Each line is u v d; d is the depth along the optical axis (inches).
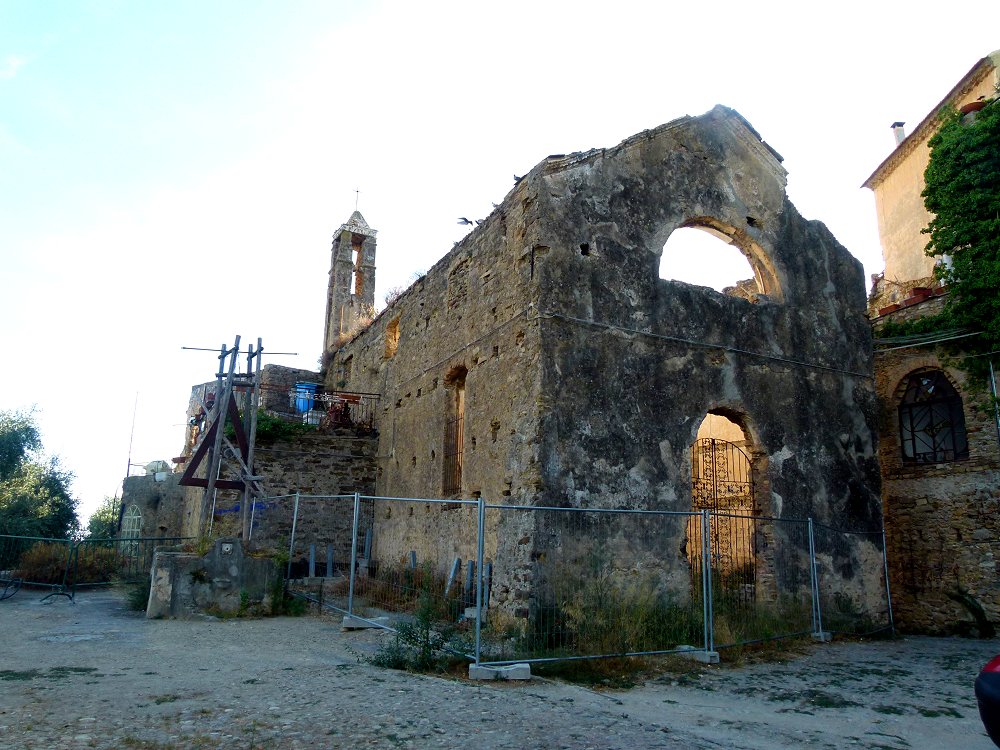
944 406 571.5
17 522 981.8
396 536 661.9
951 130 573.9
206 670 296.2
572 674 330.3
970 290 541.3
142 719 214.7
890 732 261.3
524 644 361.4
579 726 236.1
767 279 577.0
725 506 655.8
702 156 562.3
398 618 450.0
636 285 498.0
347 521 733.3
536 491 427.8
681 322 509.0
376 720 225.1
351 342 917.8
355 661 328.2
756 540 514.3
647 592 424.5
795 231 589.6
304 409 964.6
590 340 468.4
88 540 608.7
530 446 440.8
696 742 228.4
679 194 540.1
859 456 563.8
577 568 427.5
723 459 695.1
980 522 527.2
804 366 556.4
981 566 522.3
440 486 583.2
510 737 217.0
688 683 331.0
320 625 442.0
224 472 698.2
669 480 474.0
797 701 305.3
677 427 486.3
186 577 469.1
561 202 483.8
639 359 484.1
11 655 322.7
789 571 500.1
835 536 531.5
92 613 481.4
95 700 235.6
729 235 571.5
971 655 435.5
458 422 594.6
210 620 454.6
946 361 563.8
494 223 541.0
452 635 357.7
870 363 595.8
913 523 573.3
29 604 529.3
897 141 919.7
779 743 240.2
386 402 749.9
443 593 501.4
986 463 529.0
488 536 481.4
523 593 417.7
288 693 255.9
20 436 1168.2
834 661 404.8
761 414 525.7
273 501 708.0
